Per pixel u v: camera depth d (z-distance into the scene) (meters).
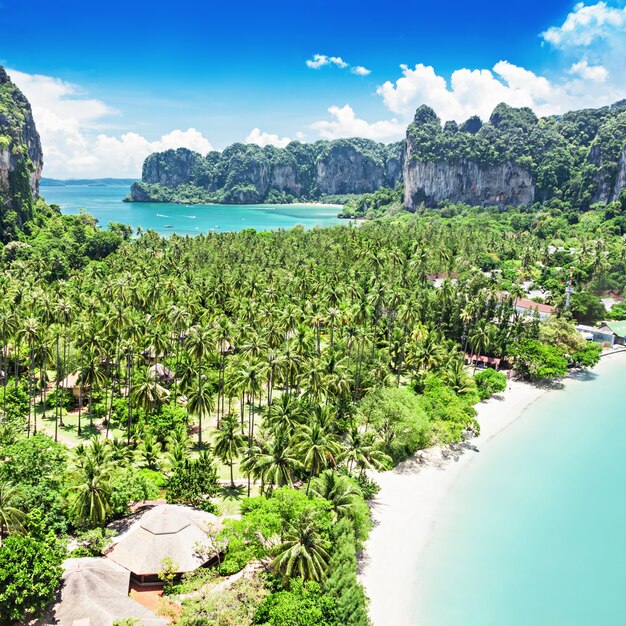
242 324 129.62
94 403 115.69
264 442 75.56
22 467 67.38
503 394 127.81
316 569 58.41
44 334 114.06
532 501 85.94
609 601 66.38
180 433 96.62
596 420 115.31
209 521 67.56
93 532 63.22
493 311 155.38
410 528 77.50
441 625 61.50
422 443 94.06
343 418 96.19
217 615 53.31
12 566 51.44
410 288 176.62
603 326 171.88
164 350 122.81
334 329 140.12
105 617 53.25
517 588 67.62
